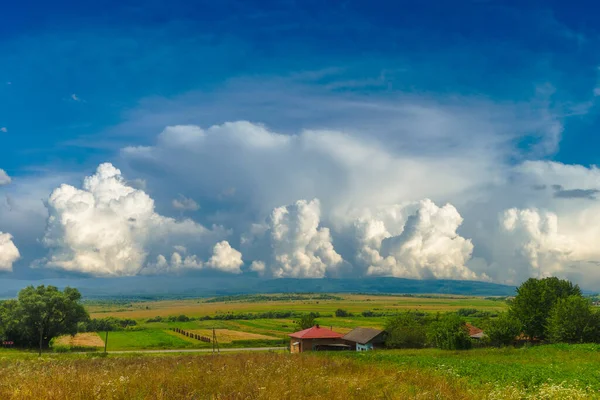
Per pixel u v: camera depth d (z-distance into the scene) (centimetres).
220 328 16588
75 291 10925
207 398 1638
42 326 10200
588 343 6906
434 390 1958
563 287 8962
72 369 2495
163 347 10519
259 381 1995
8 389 1644
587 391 2305
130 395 1593
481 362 4200
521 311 8888
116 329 16125
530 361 4606
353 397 1752
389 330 9181
